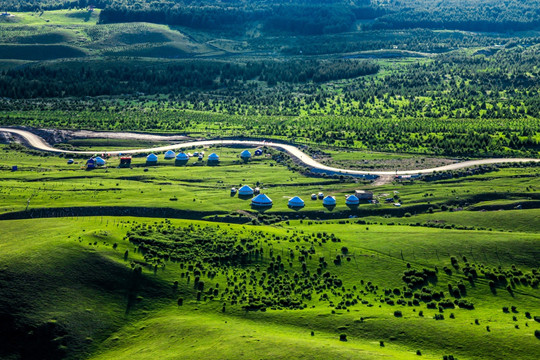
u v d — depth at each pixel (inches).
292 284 6033.5
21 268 5654.5
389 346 4827.8
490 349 4702.3
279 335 4931.1
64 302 5447.8
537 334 4879.4
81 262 5930.1
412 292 5910.4
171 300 5708.7
